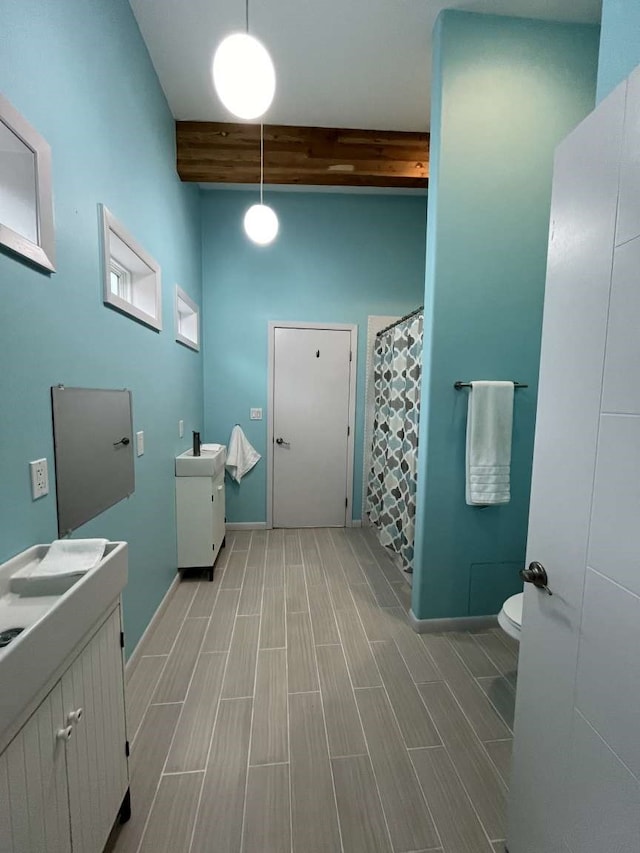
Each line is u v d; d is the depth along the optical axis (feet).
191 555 8.29
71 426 4.04
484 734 4.67
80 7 4.17
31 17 3.30
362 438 11.82
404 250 11.34
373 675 5.63
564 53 6.01
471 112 5.92
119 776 3.43
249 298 11.09
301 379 11.46
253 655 6.02
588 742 2.45
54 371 3.74
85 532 4.38
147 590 6.36
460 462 6.56
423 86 7.23
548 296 2.90
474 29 5.82
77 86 4.11
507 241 6.20
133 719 4.78
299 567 9.16
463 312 6.26
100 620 3.16
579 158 2.55
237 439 11.23
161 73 6.93
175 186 8.19
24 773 2.23
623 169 2.17
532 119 6.04
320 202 11.02
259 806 3.79
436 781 4.09
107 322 4.88
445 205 6.04
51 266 3.57
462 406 6.44
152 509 6.65
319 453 11.72
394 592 8.02
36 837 2.32
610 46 2.59
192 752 4.35
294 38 6.22
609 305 2.29
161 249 7.23
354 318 11.39
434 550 6.65
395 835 3.58
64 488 3.92
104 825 3.14
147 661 5.86
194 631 6.63
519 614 4.83
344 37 6.21
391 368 9.45
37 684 2.26
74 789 2.74
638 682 2.08
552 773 2.81
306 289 11.21
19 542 3.26
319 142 8.38
